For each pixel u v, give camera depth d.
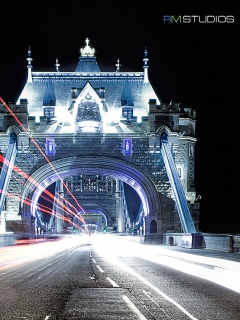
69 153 60.56
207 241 38.88
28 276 18.53
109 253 36.75
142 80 66.19
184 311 11.09
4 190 55.97
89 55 70.62
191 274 19.05
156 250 36.78
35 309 11.30
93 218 130.62
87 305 11.78
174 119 60.56
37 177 60.22
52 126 60.72
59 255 34.31
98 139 60.88
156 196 59.91
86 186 104.19
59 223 102.88
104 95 63.41
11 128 60.00
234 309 11.38
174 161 59.31
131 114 63.47
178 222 59.44
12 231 58.91
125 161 60.44
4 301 12.48
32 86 65.25
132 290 14.35
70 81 65.50
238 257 26.28
